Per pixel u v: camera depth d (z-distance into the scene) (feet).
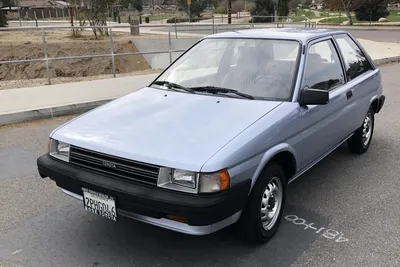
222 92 12.86
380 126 22.72
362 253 10.91
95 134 10.92
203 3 192.44
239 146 9.84
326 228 12.16
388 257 10.73
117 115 11.90
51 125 23.88
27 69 61.41
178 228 9.68
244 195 9.92
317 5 281.13
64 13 209.67
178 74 14.53
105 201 10.15
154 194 9.39
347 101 14.98
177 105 12.14
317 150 13.43
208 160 9.31
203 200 9.10
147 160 9.59
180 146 9.85
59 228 12.33
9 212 13.35
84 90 31.40
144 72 42.39
